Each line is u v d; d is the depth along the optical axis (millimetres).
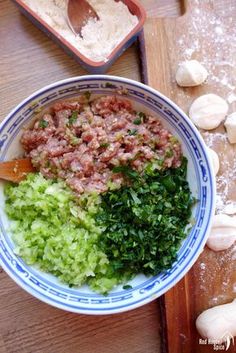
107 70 457
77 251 394
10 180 408
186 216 410
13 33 458
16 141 411
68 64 456
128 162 405
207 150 403
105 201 406
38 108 405
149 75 454
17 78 453
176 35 460
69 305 393
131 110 420
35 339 442
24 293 443
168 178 410
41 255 403
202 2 466
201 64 459
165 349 443
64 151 405
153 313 448
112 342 445
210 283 445
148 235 399
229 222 442
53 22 451
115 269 403
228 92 459
